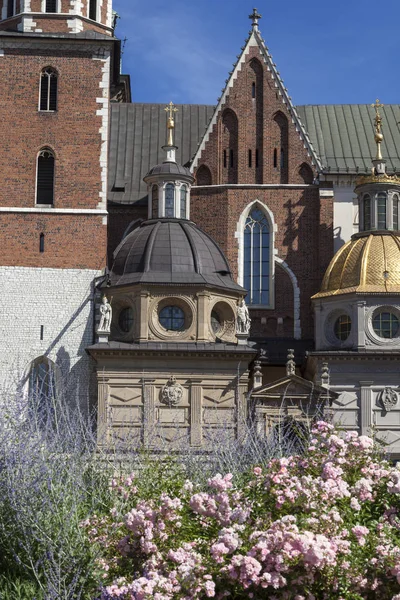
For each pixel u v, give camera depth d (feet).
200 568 89.04
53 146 246.68
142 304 235.61
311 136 289.53
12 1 257.75
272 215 269.23
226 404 230.68
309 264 267.39
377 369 235.61
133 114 302.66
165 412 229.86
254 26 278.26
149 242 244.42
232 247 268.41
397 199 254.47
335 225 267.59
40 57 249.55
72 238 243.40
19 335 238.68
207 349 230.68
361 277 240.53
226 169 272.72
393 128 294.87
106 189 246.06
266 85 274.98
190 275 239.30
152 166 288.51
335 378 235.81
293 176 271.08
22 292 240.53
